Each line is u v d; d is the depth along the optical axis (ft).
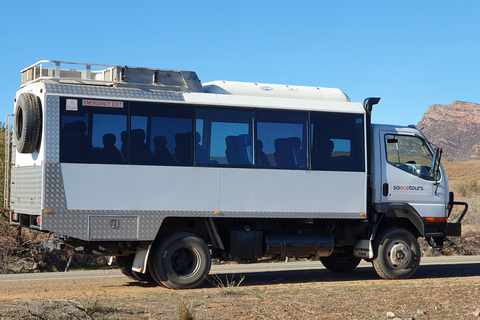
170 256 37.91
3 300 32.01
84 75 37.29
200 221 39.50
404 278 44.37
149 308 29.55
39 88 35.99
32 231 69.00
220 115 38.88
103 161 35.96
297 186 40.29
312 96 42.06
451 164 450.71
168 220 39.04
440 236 45.37
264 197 39.42
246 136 39.37
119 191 36.19
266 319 27.20
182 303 27.35
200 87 39.01
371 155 43.47
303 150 40.70
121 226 36.17
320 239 42.39
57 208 34.91
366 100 42.73
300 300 32.40
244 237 40.40
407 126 45.68
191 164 37.86
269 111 40.04
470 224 94.38
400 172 44.06
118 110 36.52
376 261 43.75
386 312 29.12
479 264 57.31
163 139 37.37
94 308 28.12
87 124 35.78
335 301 32.12
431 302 32.01
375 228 43.32
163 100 37.50
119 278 45.68
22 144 35.55
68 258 67.56
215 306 30.30
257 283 42.09
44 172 34.73
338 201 41.32
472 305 31.14
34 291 37.68
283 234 41.63
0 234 67.10
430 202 44.83
